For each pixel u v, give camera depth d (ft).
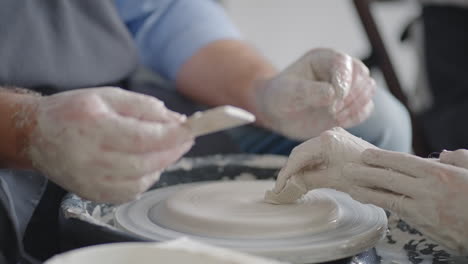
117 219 2.53
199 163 3.38
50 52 3.53
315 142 2.50
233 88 4.31
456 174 2.20
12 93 2.54
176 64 4.82
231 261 1.54
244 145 4.59
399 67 10.58
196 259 1.57
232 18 9.78
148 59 5.10
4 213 2.54
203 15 4.97
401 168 2.30
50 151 2.27
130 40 4.04
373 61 5.44
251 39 9.98
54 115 2.22
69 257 1.53
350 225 2.47
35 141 2.29
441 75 7.19
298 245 2.22
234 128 4.62
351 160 2.42
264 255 2.15
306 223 2.39
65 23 3.62
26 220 2.95
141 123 2.15
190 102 4.85
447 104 7.18
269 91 3.66
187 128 2.16
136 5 4.86
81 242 2.19
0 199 2.55
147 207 2.73
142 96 2.27
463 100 7.06
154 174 2.29
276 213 2.47
